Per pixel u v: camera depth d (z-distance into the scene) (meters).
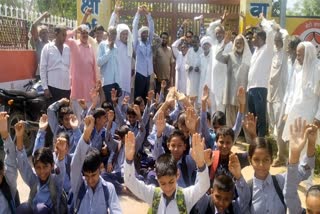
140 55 9.48
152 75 10.32
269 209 3.41
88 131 3.73
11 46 8.49
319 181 6.00
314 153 3.42
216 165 4.02
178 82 10.73
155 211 3.36
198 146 3.29
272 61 7.24
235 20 12.34
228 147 4.05
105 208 3.78
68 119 5.31
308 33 12.73
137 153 5.81
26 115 7.08
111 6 12.62
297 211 3.28
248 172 6.30
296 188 3.27
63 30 7.24
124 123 6.59
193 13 12.43
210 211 3.53
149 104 6.56
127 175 3.41
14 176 3.85
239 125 4.91
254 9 11.65
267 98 7.38
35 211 3.79
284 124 6.22
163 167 3.27
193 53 9.84
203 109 5.00
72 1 28.12
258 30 7.75
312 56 5.64
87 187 3.82
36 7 26.17
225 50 8.62
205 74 9.44
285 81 6.94
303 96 5.69
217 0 12.27
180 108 6.51
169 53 10.88
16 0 22.27
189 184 4.15
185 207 3.33
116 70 8.31
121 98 8.67
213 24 9.56
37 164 3.82
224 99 8.34
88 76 7.60
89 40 8.39
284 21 9.80
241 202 3.46
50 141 5.42
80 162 3.76
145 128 6.37
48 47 7.25
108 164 5.62
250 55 8.11
